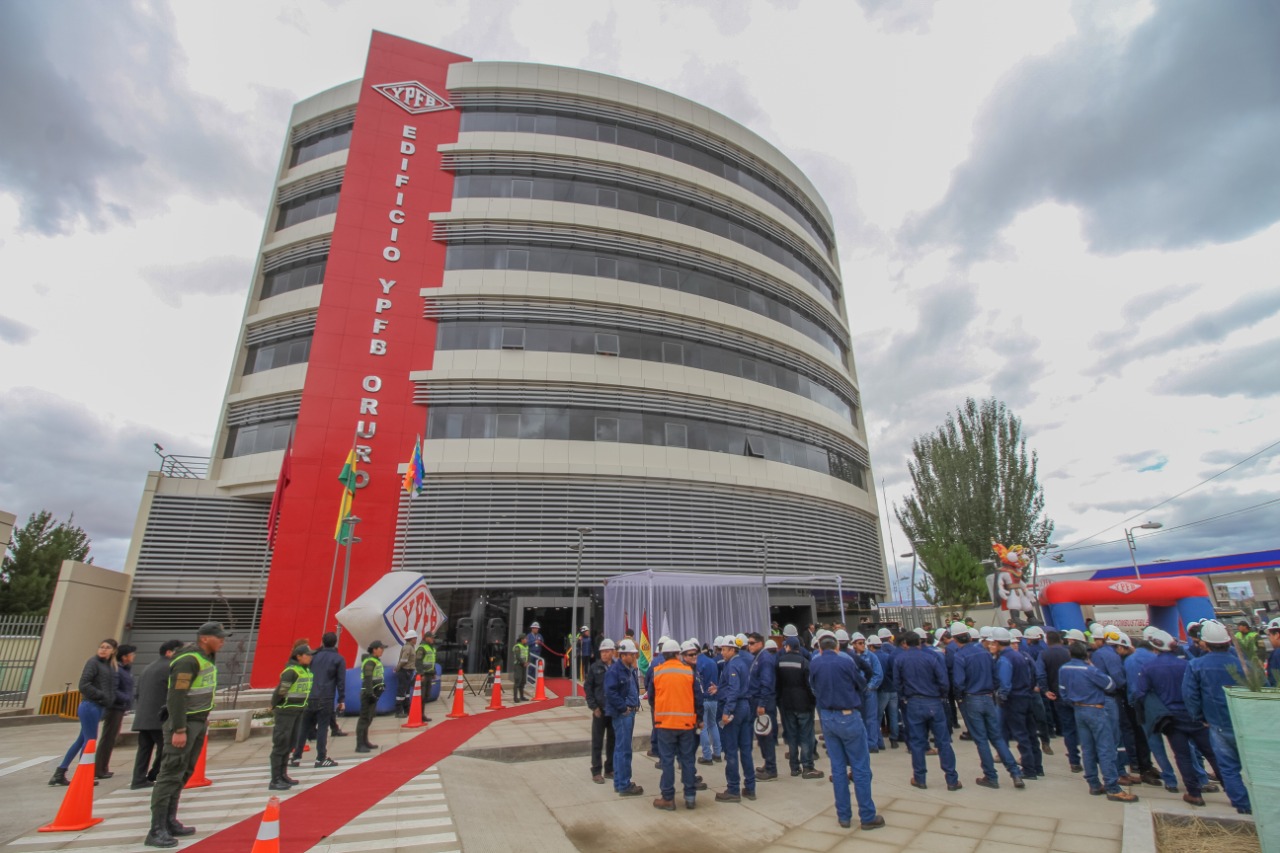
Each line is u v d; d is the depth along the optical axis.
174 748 5.79
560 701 15.48
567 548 21.44
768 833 6.18
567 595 21.14
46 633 16.59
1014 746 10.27
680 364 25.31
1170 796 7.13
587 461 22.52
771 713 8.63
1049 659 8.85
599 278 25.33
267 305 24.98
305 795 7.39
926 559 26.42
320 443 21.12
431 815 6.64
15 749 10.71
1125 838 5.42
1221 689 6.20
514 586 20.72
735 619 17.53
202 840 5.82
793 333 29.45
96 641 18.64
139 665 20.00
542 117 27.72
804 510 26.33
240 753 10.23
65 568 17.22
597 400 23.41
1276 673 5.61
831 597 25.95
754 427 26.05
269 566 20.94
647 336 25.20
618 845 5.89
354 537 20.31
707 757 9.41
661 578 16.84
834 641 6.73
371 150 25.16
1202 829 5.84
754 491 25.00
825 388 30.58
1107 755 6.91
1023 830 5.91
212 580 20.98
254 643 20.86
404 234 24.41
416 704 12.39
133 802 7.10
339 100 27.48
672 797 7.07
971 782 7.98
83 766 6.31
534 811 7.01
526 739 10.58
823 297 33.06
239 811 6.75
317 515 20.42
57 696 15.07
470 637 20.39
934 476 31.03
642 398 24.00
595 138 27.94
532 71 28.00
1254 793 5.06
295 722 7.95
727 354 26.69
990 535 28.16
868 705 9.91
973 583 24.44
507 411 22.77
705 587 17.41
